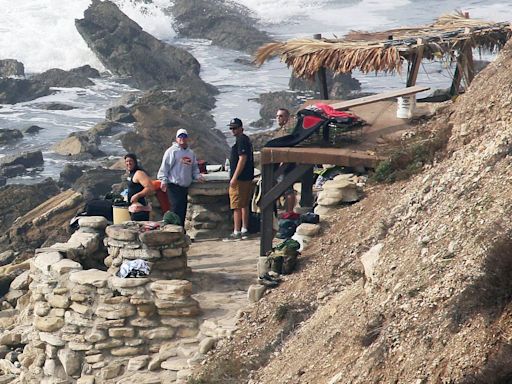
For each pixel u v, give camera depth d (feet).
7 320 172.65
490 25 185.88
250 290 144.66
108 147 392.88
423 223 115.24
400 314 102.32
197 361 138.92
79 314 146.82
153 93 444.96
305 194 168.76
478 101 143.95
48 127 427.74
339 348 110.83
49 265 151.64
